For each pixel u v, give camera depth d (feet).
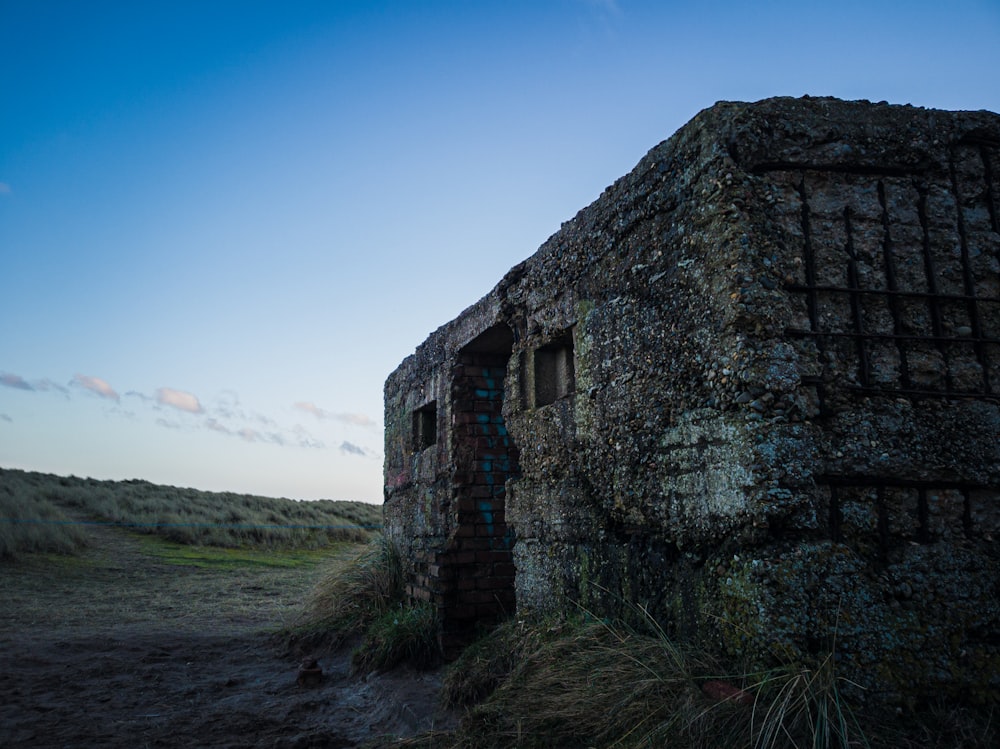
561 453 15.61
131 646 23.57
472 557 20.90
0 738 14.78
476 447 21.67
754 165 11.46
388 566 25.94
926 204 11.84
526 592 16.65
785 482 10.13
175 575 42.45
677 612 11.67
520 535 17.15
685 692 9.84
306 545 62.23
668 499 12.05
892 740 9.11
